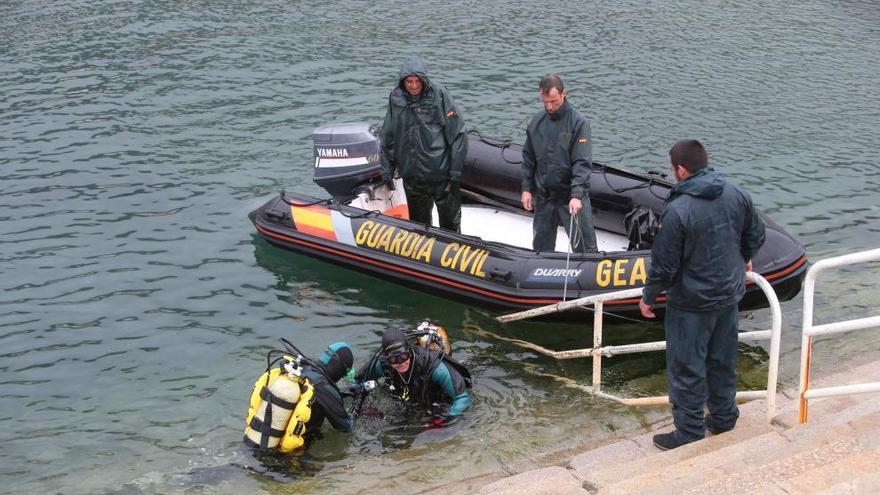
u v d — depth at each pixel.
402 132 7.41
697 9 17.03
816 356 6.49
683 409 4.53
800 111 12.33
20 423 6.14
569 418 5.82
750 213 4.21
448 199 7.78
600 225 8.30
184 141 11.32
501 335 7.16
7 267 8.41
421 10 16.62
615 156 10.82
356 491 5.12
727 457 4.05
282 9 16.53
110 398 6.43
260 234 8.75
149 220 9.38
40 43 14.74
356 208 8.29
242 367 6.80
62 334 7.32
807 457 3.71
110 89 12.92
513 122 11.77
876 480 3.15
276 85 13.08
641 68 13.82
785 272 6.54
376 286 7.98
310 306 7.70
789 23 16.31
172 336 7.27
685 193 4.12
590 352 6.10
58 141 11.29
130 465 5.61
